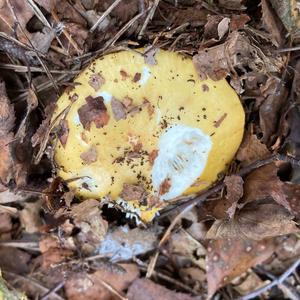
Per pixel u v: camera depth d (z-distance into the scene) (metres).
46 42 0.21
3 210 0.24
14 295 0.23
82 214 0.22
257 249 0.24
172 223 0.24
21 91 0.22
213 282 0.24
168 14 0.21
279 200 0.21
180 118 0.20
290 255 0.25
